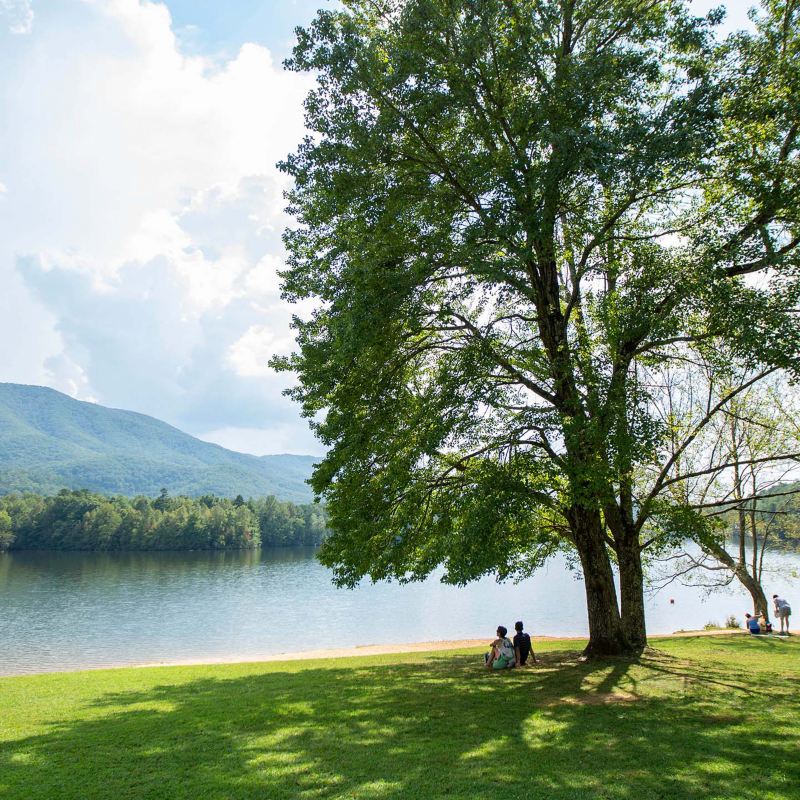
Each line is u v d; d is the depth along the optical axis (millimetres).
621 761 7133
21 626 42625
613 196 12945
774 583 65875
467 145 12367
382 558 13461
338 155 11867
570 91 10805
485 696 11141
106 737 9125
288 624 44312
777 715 9148
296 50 12023
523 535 13914
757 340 10109
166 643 36344
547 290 14266
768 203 11758
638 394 11164
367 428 13070
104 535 134250
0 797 6672
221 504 170625
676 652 17797
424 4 11195
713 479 21938
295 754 7832
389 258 11898
